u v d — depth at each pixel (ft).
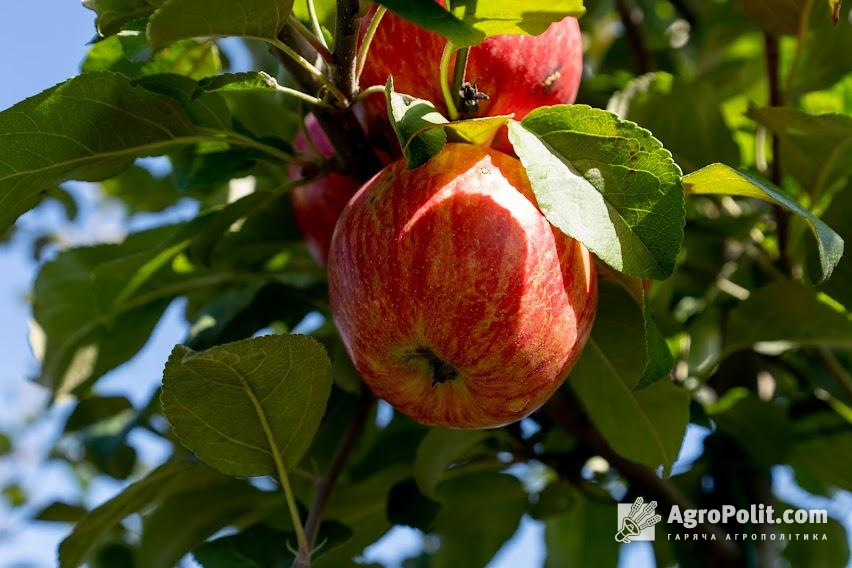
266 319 1.93
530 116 1.47
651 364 1.46
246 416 1.57
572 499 2.15
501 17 1.47
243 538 1.80
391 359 1.53
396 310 1.47
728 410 2.02
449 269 1.44
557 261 1.47
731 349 2.00
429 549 2.51
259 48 2.22
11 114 1.58
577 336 1.51
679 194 1.42
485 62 1.56
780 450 2.01
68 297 1.98
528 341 1.46
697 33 2.47
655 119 1.98
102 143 1.64
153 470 1.84
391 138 1.63
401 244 1.46
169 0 1.44
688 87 1.96
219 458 1.61
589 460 2.09
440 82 1.55
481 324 1.45
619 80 2.23
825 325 1.94
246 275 2.02
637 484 1.98
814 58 2.15
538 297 1.46
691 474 2.10
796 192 2.05
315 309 1.97
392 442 1.98
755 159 2.19
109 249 2.01
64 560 1.86
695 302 2.11
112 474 2.26
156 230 2.02
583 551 2.28
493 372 1.48
